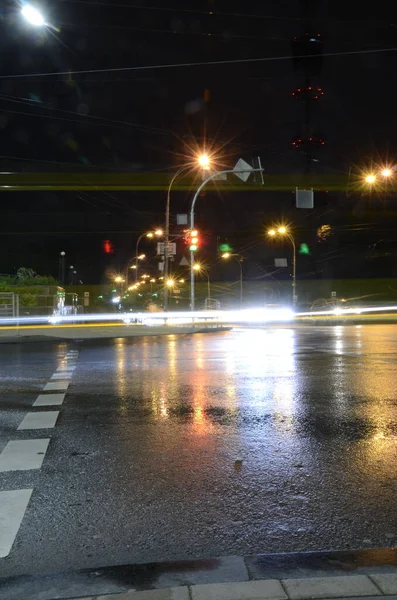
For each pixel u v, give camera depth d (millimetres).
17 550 3908
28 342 21281
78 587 3402
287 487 5078
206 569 3625
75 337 22578
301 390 9570
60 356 15617
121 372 11945
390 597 3281
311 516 4457
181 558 3787
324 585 3404
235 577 3514
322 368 12250
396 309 61094
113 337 23141
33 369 12664
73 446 6336
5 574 3580
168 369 12328
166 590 3355
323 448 6238
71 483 5176
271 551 3881
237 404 8461
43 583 3457
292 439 6586
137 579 3496
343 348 16984
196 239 28266
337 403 8492
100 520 4391
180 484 5152
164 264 30047
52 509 4598
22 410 8148
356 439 6570
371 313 58156
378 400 8703
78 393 9477
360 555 3811
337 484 5148
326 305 60844
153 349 17344
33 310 40156
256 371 11852
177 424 7285
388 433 6812
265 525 4301
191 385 10172
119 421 7457
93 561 3750
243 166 21266
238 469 5559
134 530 4219
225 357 14617
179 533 4164
